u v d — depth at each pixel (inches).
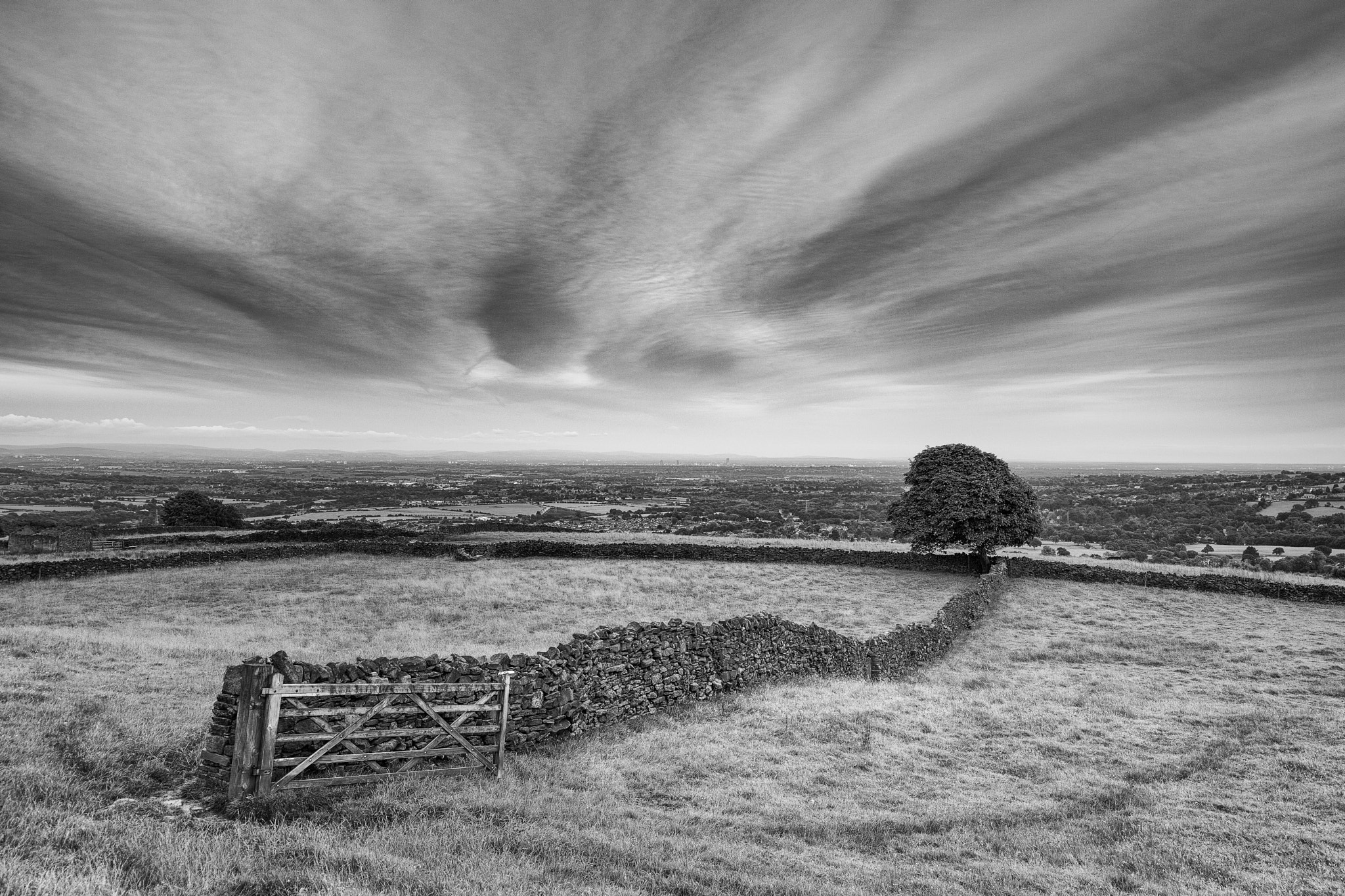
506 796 409.1
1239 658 1068.5
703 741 572.1
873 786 497.7
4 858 270.8
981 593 1446.9
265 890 268.7
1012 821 450.9
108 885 258.8
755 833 401.4
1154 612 1481.3
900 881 343.0
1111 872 376.5
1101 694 835.4
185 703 512.4
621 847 351.9
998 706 756.0
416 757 429.1
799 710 677.3
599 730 576.1
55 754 384.8
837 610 1444.4
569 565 1923.0
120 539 1884.8
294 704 383.9
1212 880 373.4
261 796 360.8
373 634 1056.2
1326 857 409.1
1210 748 625.3
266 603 1294.3
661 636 665.6
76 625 1023.0
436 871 299.0
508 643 1032.2
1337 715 741.9
